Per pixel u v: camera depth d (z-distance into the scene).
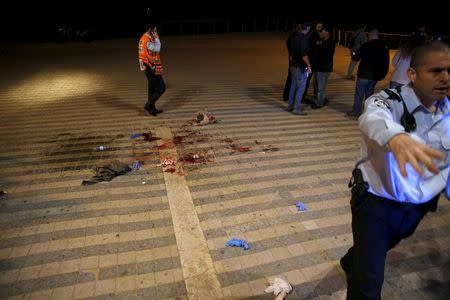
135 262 2.93
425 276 2.82
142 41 6.14
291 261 2.96
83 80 10.25
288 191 4.04
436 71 1.56
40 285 2.70
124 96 8.33
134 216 3.56
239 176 4.37
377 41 6.09
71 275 2.79
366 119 1.60
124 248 3.10
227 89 9.13
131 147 5.24
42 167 4.60
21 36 23.22
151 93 6.66
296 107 6.86
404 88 1.75
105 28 24.31
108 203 3.78
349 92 8.82
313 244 3.17
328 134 5.84
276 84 9.77
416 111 1.70
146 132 5.89
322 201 3.85
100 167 4.54
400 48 5.59
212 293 2.62
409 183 1.75
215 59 14.45
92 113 6.99
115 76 10.84
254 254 3.04
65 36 21.39
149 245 3.13
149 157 4.90
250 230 3.35
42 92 8.77
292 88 6.86
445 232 3.35
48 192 3.98
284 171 4.51
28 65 13.03
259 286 2.70
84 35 21.52
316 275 2.82
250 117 6.74
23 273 2.82
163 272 2.82
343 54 15.33
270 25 28.86
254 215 3.58
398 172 1.72
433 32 9.07
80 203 3.77
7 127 6.17
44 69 12.15
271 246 3.14
